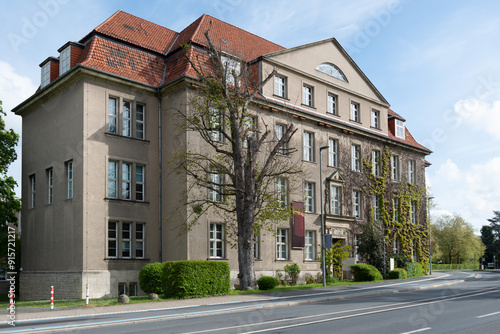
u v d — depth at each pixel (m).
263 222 25.50
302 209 28.73
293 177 30.94
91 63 25.16
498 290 22.33
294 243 30.52
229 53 28.31
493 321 11.99
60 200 25.84
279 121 31.02
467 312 13.93
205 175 24.55
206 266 21.02
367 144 37.59
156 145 27.47
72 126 25.41
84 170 24.20
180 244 25.62
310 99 33.91
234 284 26.98
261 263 28.66
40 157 28.03
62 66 27.81
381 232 34.78
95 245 24.03
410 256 39.94
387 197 38.59
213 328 11.57
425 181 43.31
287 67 31.89
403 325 11.58
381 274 33.22
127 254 25.56
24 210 29.06
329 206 33.53
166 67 28.95
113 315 15.17
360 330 10.87
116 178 25.72
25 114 30.03
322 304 17.67
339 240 34.75
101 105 25.33
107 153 25.22
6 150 31.22
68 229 24.89
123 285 24.77
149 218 26.53
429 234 41.78
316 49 34.41
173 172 26.64
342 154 35.22
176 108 26.06
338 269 33.09
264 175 24.22
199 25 30.95
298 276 30.52
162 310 16.36
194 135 26.22
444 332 10.42
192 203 25.48
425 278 33.34
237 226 25.77
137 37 28.84
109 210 24.88
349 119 36.41
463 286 25.88
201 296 20.59
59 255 25.36
